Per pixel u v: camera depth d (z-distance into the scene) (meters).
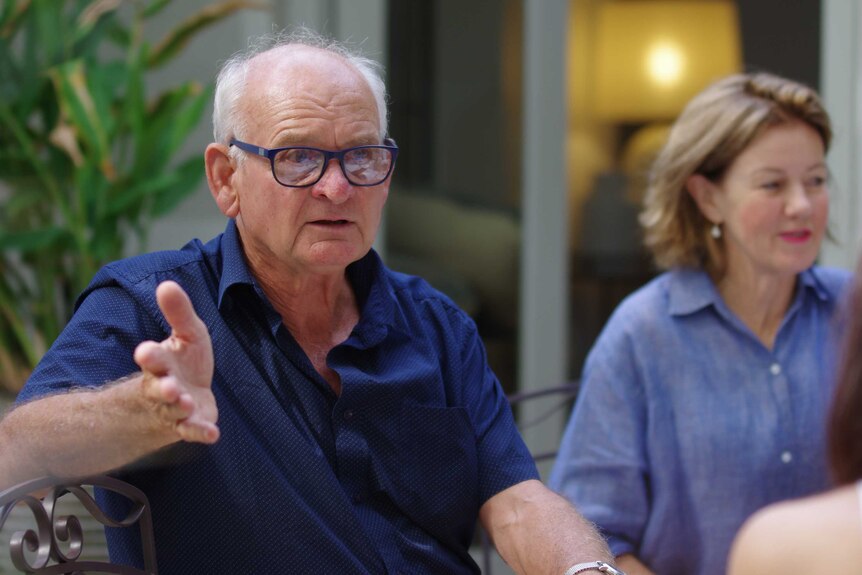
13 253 3.93
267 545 1.99
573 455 2.67
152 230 4.22
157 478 1.99
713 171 2.67
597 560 2.06
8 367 3.71
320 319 2.18
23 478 1.79
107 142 3.61
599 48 4.53
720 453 2.59
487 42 4.50
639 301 2.73
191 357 1.71
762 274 2.66
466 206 4.55
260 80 2.08
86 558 2.92
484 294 4.57
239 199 2.12
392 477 2.12
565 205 4.55
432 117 4.53
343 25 4.43
